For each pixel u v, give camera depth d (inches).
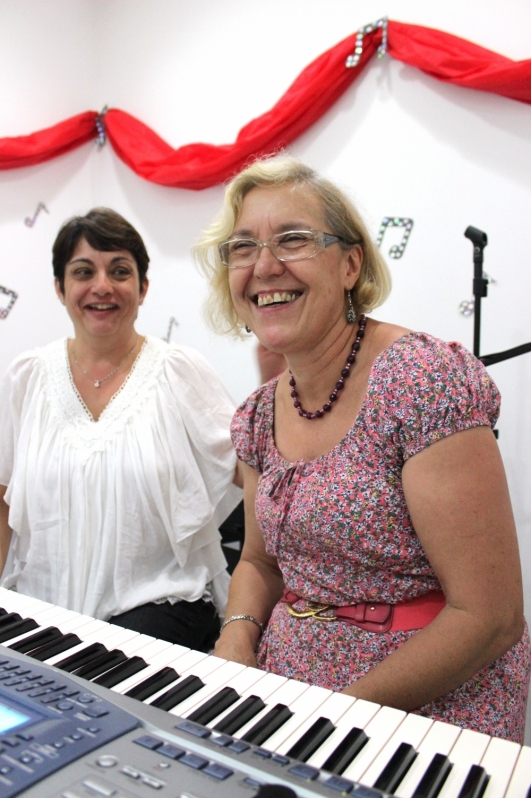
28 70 113.1
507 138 86.4
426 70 88.9
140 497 62.9
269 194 43.3
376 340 44.1
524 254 86.6
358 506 40.6
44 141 113.5
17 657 31.5
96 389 66.9
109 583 62.9
